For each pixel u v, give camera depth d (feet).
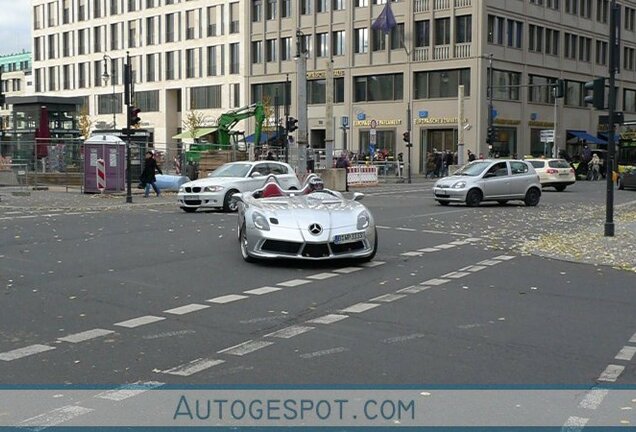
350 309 29.60
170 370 21.31
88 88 300.61
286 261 41.91
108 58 270.67
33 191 113.70
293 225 39.52
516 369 21.68
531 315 28.94
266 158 144.97
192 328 26.30
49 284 34.50
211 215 72.69
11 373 21.02
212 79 259.60
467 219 71.46
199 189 75.82
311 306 30.12
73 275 37.01
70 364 21.86
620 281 37.40
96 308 29.43
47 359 22.38
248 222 40.65
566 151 222.28
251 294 32.48
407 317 28.27
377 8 212.23
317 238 39.09
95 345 23.97
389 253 46.19
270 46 238.07
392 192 122.83
